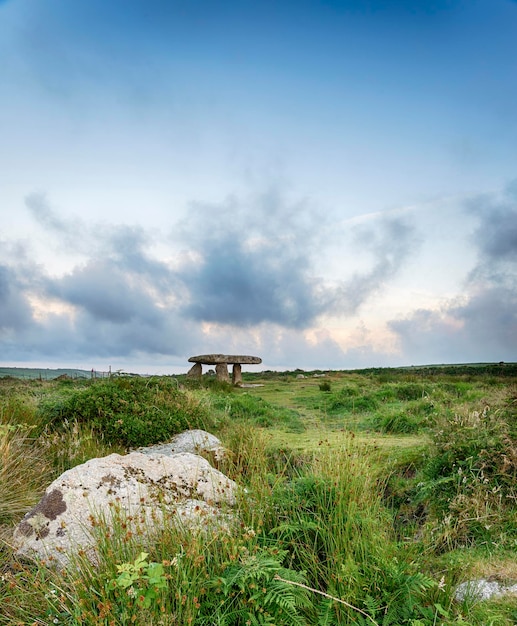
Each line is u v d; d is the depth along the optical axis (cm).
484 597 364
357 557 400
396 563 395
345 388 1708
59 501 471
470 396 1272
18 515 520
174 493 514
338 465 534
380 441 887
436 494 573
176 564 326
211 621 321
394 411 1161
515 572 393
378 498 523
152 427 926
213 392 1848
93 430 898
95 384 1113
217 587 341
